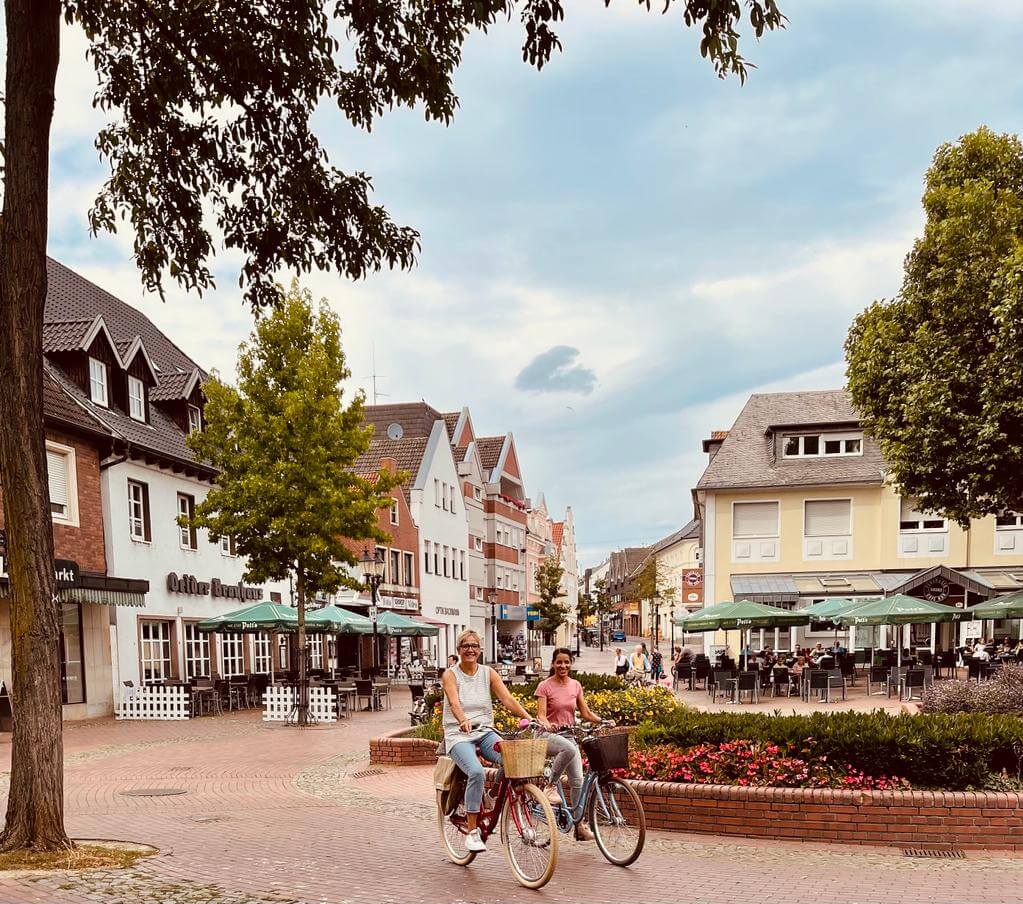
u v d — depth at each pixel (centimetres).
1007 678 1466
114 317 2988
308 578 2320
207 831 859
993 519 3559
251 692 2622
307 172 958
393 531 4300
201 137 938
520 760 668
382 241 1003
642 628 11888
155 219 962
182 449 2759
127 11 869
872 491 3675
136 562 2470
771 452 3847
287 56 902
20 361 710
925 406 1858
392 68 912
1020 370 1708
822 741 884
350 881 662
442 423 5122
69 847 718
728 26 684
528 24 788
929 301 1933
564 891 645
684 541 9106
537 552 7850
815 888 657
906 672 2242
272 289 1038
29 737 711
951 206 1905
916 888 658
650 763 908
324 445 2239
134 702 2211
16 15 710
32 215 716
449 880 674
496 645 6103
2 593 1850
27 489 709
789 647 3678
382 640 4241
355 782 1211
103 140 922
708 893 641
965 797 798
